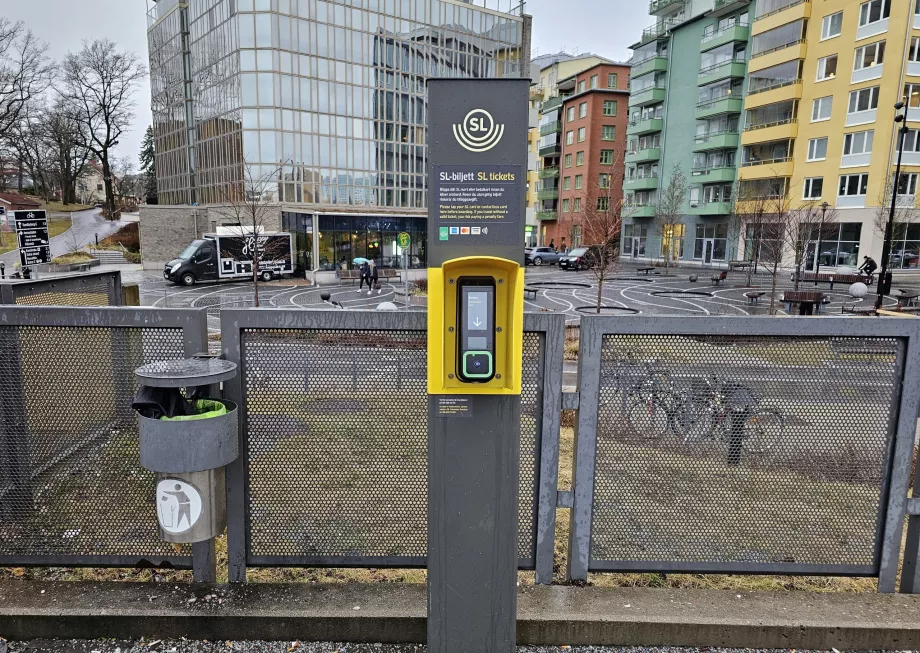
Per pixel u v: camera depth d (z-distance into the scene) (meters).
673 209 47.03
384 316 2.63
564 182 68.25
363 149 46.62
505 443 2.13
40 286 4.00
